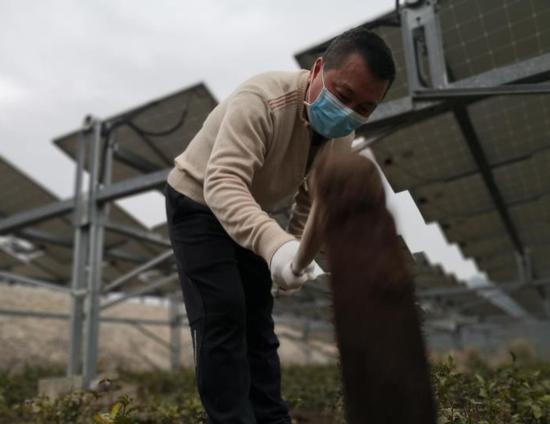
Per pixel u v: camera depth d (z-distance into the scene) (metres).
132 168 5.40
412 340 0.62
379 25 3.47
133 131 4.90
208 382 1.53
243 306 1.59
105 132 4.79
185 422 2.99
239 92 1.54
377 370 0.61
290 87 1.56
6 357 8.52
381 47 1.38
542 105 4.33
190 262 1.60
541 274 9.64
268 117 1.51
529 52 3.67
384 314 0.62
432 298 10.80
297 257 0.95
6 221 5.37
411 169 5.09
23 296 10.31
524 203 6.36
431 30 3.24
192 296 1.60
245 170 1.40
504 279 9.95
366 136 3.56
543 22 3.49
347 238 0.65
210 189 1.38
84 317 4.63
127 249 7.09
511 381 2.88
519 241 7.63
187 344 11.53
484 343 14.81
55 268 8.05
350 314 0.63
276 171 1.62
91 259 4.62
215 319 1.54
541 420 2.47
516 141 4.76
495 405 2.33
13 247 7.52
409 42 3.28
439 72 3.20
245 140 1.44
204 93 4.29
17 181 5.73
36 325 9.80
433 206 6.04
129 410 2.06
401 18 3.33
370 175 0.65
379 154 4.89
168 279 5.57
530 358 9.38
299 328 13.24
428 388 0.61
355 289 0.63
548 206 6.45
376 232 0.64
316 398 4.50
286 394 4.25
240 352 1.56
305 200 1.78
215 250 1.59
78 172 4.82
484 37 3.66
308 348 12.01
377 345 0.61
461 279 10.27
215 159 1.41
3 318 9.42
